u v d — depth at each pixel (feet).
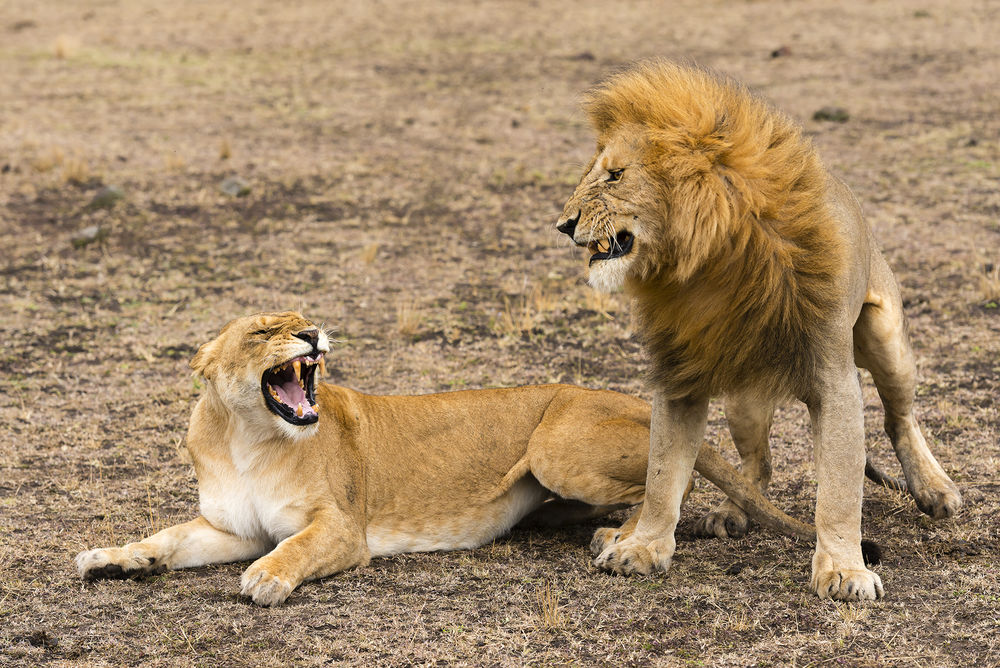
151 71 118.52
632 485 30.45
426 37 137.08
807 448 37.86
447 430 31.09
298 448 27.94
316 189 78.89
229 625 24.94
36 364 48.39
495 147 89.51
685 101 24.94
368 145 90.43
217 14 153.17
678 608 25.72
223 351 27.50
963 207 70.33
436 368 47.55
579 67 117.60
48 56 125.49
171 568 28.22
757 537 30.58
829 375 25.72
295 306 56.65
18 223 70.95
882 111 95.71
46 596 26.55
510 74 116.16
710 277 25.22
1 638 24.40
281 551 26.71
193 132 94.27
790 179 25.25
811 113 95.30
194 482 35.06
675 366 27.14
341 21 147.95
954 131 88.38
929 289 56.59
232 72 118.73
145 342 51.39
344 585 27.37
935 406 41.39
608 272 25.07
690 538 30.71
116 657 23.57
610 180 25.18
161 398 44.04
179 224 71.15
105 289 59.57
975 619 24.63
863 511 32.60
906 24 132.26
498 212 73.77
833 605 25.44
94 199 74.23
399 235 69.21
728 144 24.45
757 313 25.39
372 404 30.76
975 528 30.63
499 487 31.22
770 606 25.62
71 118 98.32
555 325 53.31
